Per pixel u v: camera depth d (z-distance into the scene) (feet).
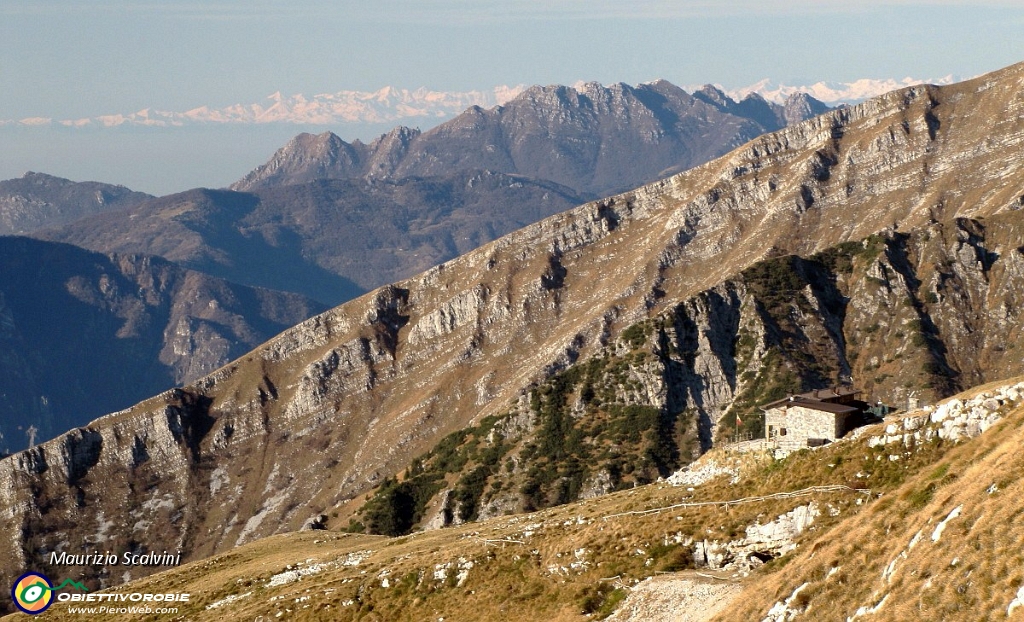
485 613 335.88
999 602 198.90
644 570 313.94
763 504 311.88
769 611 249.14
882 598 224.12
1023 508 213.05
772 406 370.12
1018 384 294.87
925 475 269.64
